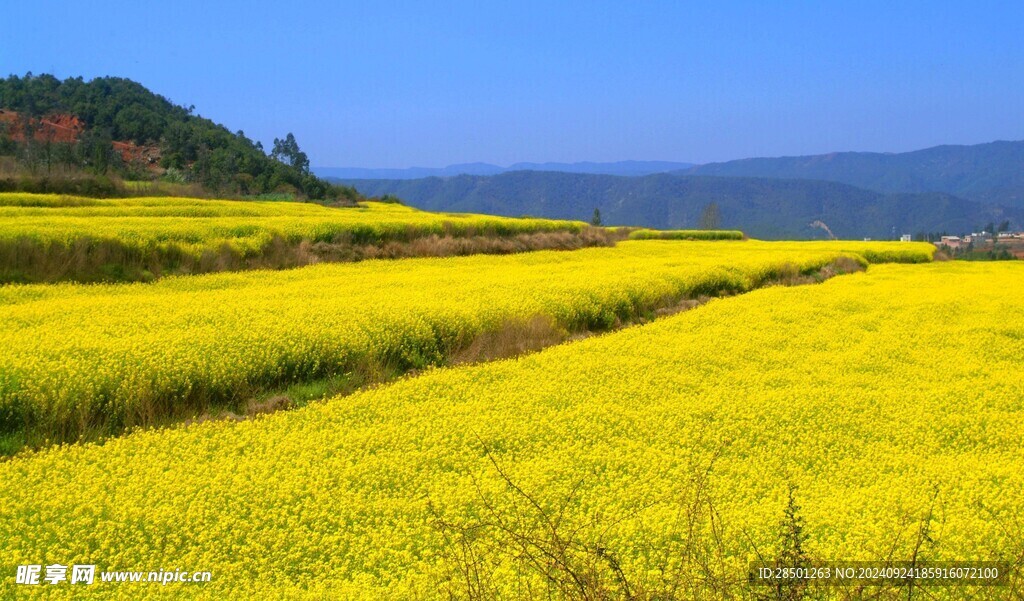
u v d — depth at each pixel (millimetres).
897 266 46656
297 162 103938
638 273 28328
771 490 9344
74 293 21094
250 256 28766
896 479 9641
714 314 22375
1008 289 30875
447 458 10133
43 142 68688
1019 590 6375
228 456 10172
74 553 7566
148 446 10484
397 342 15945
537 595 6422
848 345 18438
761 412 12430
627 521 8102
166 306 17891
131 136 90375
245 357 13773
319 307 18031
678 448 10742
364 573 7258
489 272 28766
